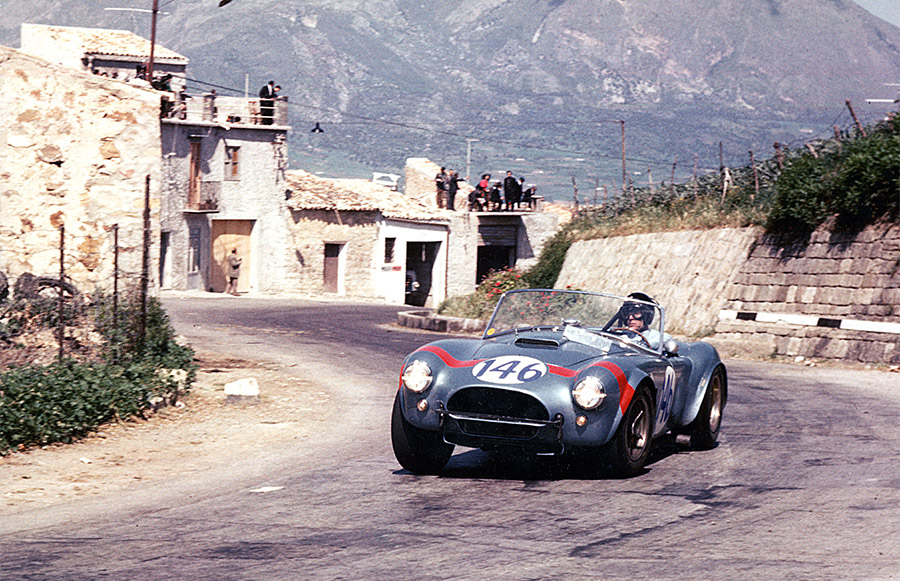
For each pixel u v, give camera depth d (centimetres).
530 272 3912
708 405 877
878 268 1973
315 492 712
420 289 5744
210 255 4738
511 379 699
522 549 518
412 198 5969
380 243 5284
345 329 2548
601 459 711
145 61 4919
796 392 1377
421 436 748
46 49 4894
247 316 2909
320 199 5172
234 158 4803
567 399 687
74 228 1480
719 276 2428
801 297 2131
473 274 5828
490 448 714
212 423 1116
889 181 2014
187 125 4497
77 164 1480
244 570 484
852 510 603
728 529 559
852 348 1891
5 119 1462
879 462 785
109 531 600
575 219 4066
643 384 738
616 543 529
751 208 2570
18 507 706
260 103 4909
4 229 1465
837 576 455
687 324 2436
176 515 645
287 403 1291
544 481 727
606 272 3200
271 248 4962
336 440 1019
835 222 2136
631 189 3797
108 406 1066
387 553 514
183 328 2422
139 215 1502
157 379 1207
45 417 966
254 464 875
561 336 786
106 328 1292
